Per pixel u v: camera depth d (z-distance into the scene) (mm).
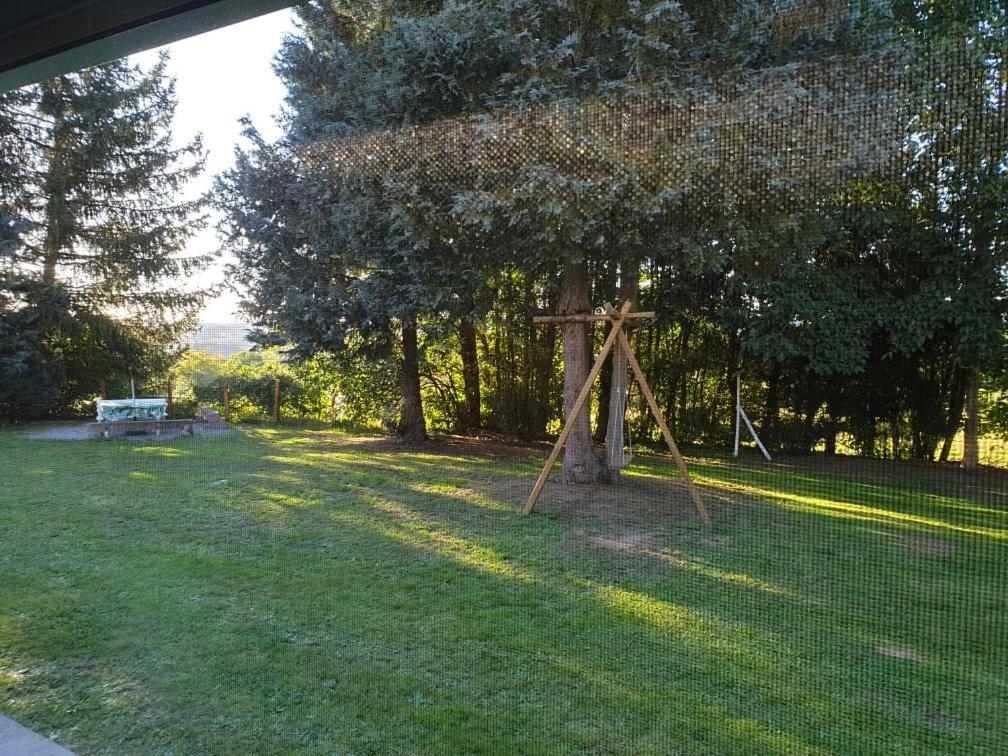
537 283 5316
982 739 1477
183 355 7609
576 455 4789
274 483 4805
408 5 4199
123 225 6363
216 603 2451
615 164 2947
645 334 5207
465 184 3705
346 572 2824
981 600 2178
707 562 2846
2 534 3395
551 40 3602
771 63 2582
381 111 4082
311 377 8469
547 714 1666
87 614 2338
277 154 4977
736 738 1529
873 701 1658
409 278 5168
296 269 5918
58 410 7469
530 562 2959
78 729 1615
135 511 3918
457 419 8320
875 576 2436
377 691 1796
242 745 1546
